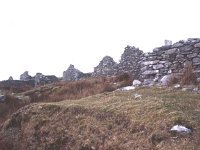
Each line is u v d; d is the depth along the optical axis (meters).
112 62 31.70
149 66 22.28
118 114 15.09
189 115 13.76
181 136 12.49
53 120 16.94
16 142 17.19
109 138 14.11
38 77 36.97
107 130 14.55
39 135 16.55
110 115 15.34
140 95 17.59
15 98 25.28
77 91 25.42
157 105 14.99
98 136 14.53
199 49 20.50
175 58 21.23
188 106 14.97
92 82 27.00
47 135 16.27
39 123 17.16
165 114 13.87
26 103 24.61
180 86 18.83
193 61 20.56
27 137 16.95
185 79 19.30
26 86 33.62
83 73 36.69
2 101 24.55
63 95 24.88
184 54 20.92
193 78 19.31
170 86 19.33
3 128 18.39
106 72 31.16
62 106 17.66
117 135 14.01
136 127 13.82
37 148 16.03
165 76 20.69
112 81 26.09
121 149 13.26
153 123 13.55
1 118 21.42
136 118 14.34
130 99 17.03
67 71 37.56
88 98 19.36
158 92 18.09
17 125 18.16
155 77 21.95
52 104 18.31
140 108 15.11
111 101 17.19
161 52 21.83
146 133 13.30
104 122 15.10
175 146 12.09
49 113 17.62
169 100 15.90
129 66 27.81
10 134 17.83
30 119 17.75
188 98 16.30
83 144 14.51
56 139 15.71
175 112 13.86
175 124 13.09
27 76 38.78
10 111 22.89
